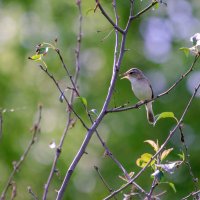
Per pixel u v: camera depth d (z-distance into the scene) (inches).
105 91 728.3
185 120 717.3
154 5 319.6
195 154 690.8
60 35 761.0
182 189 656.4
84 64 746.8
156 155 287.3
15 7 798.5
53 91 725.9
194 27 823.7
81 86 733.9
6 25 783.1
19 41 762.8
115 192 288.2
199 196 313.1
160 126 704.4
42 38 764.6
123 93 719.1
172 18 827.4
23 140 682.2
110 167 676.1
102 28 755.4
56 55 740.0
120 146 696.4
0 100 719.1
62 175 658.2
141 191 311.1
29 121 699.4
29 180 650.2
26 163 659.4
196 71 736.3
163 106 724.7
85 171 679.1
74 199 669.9
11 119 692.7
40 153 674.8
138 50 780.0
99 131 707.4
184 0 838.5
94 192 670.5
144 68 762.2
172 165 288.5
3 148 674.8
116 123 706.8
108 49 746.8
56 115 707.4
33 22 783.7
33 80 736.3
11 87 731.4
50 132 695.1
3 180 645.3
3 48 760.3
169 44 803.4
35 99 718.5
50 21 781.3
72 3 781.3
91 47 753.0
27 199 636.7
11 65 749.9
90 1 767.7
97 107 715.4
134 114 707.4
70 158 675.4
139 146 695.7
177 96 732.7
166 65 756.0
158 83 746.2
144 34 803.4
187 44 796.0
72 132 689.6
